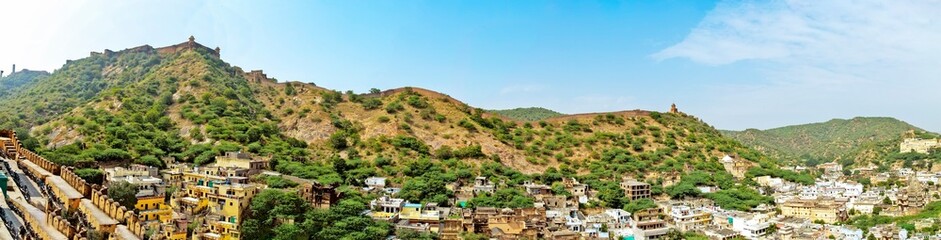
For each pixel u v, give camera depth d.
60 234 68.50
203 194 163.12
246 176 187.62
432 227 174.62
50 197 87.31
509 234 175.75
